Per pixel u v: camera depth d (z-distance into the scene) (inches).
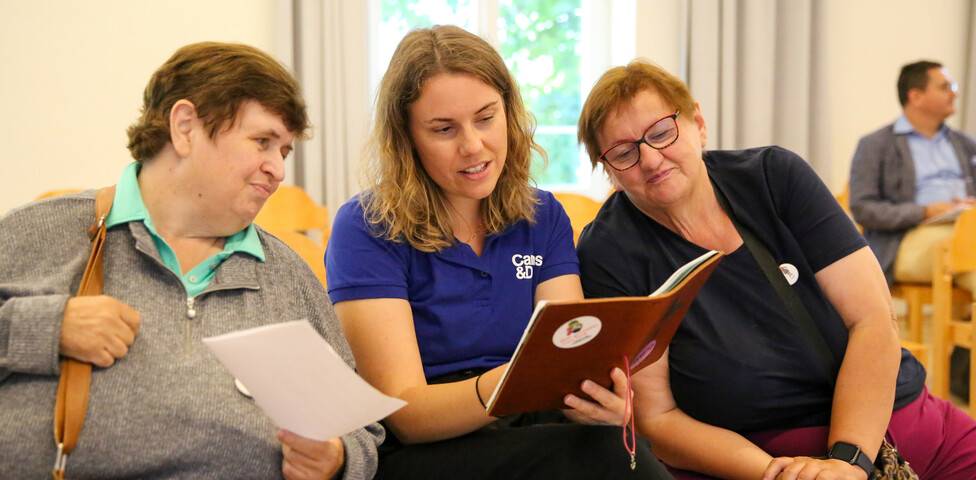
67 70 157.8
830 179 178.2
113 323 41.8
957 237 112.4
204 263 47.9
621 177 64.6
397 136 59.9
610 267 66.0
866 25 179.2
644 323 46.0
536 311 41.3
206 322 46.3
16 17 154.7
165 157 46.6
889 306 64.6
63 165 158.7
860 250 65.2
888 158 151.3
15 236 44.3
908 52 180.7
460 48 57.4
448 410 52.7
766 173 67.6
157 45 162.6
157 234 46.1
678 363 64.9
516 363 44.0
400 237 59.7
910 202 149.0
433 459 53.3
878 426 60.2
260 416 45.3
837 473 56.1
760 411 63.5
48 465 41.1
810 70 175.3
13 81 155.1
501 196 62.6
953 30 180.9
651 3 177.5
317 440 41.7
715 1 170.6
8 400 41.3
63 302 41.1
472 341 59.9
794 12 172.7
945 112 149.4
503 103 60.7
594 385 49.1
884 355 62.1
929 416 65.5
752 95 172.7
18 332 40.4
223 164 45.6
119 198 46.6
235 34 166.9
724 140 172.1
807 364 62.9
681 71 175.3
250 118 45.7
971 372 110.5
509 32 183.3
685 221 66.7
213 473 43.8
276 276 50.3
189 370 44.2
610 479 50.3
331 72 165.9
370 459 49.2
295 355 36.2
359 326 57.2
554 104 185.8
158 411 42.6
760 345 63.4
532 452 51.9
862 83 180.1
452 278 60.2
